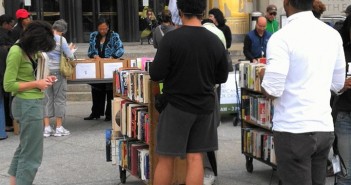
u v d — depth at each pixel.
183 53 4.35
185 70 4.37
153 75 4.43
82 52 15.87
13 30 9.24
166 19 7.32
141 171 5.45
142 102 5.29
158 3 21.23
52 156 7.48
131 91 5.60
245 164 6.93
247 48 10.04
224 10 17.30
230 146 7.97
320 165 3.89
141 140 5.55
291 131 3.64
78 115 10.86
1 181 6.31
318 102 3.65
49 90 8.73
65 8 20.50
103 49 9.77
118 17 21.09
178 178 5.26
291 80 3.65
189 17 4.48
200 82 4.41
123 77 5.88
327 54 3.68
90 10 20.81
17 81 5.10
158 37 7.28
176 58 4.36
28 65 5.11
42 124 5.26
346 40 4.96
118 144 6.07
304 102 3.63
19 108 5.14
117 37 9.81
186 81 4.38
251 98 6.44
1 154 7.69
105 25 9.77
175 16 6.04
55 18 20.44
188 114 4.41
